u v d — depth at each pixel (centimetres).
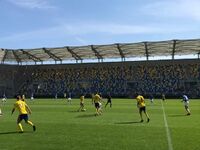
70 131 2005
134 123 2458
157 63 9562
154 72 9462
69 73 10331
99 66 10138
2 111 3978
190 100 7312
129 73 9694
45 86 10269
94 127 2209
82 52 9538
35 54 9981
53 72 10556
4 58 10506
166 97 8475
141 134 1858
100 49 9088
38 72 10669
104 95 9375
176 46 8425
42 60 10719
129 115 3222
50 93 10038
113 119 2797
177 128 2139
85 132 1953
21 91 10388
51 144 1538
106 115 3234
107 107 4588
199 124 2384
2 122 2584
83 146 1482
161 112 3638
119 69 9888
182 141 1603
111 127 2206
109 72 9944
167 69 9388
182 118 2888
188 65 9225
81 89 9894
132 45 8500
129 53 9519
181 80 9038
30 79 10588
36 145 1512
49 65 10669
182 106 4838
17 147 1461
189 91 8712
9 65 10644
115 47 8806
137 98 2577
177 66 9331
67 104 5594
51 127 2220
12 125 2358
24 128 2166
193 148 1419
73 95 9469
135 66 9762
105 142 1586
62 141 1620
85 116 3130
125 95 8969
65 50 9344
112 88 9556
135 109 4144
